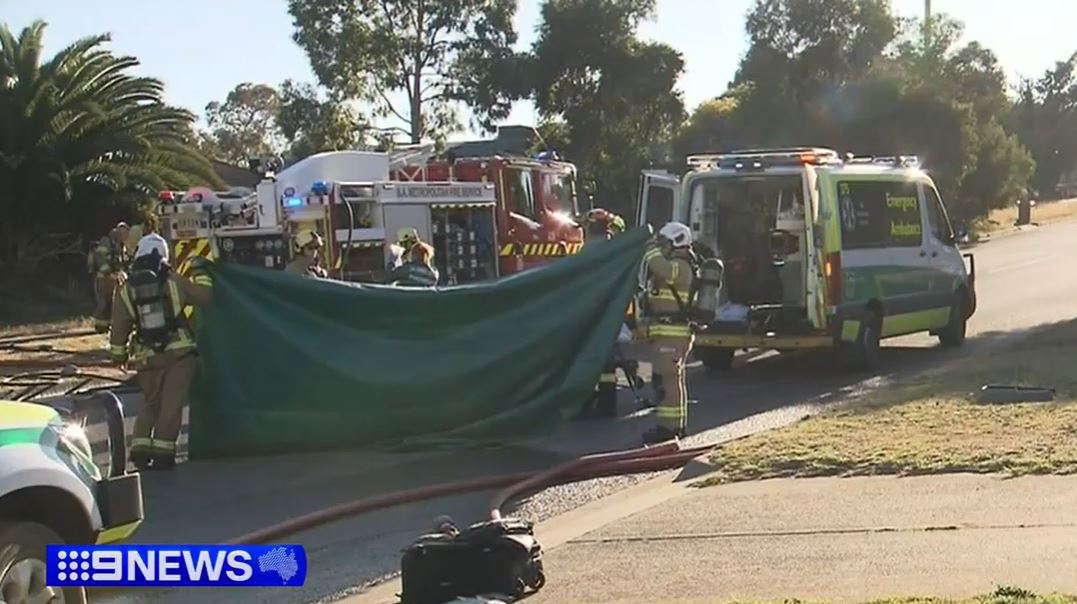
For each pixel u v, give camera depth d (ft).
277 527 25.39
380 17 141.18
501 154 67.05
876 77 146.72
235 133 230.27
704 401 41.96
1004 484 25.11
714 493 26.53
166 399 31.86
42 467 16.84
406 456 33.40
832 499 25.02
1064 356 43.21
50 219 90.33
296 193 54.29
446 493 28.99
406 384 32.91
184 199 55.42
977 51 175.11
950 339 53.83
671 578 20.21
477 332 33.78
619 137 149.28
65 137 87.40
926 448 28.48
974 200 162.20
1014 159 165.89
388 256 53.93
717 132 152.87
